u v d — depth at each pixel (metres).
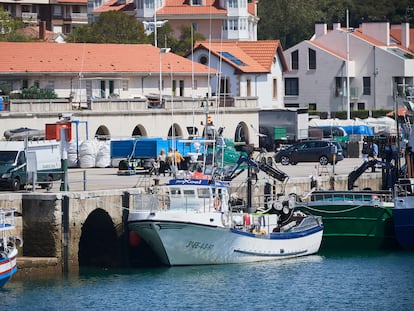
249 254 139.50
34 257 130.62
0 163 145.12
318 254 148.75
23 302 120.88
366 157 183.00
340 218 150.88
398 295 127.88
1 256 122.31
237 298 124.94
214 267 137.62
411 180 152.38
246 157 150.75
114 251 136.38
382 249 152.00
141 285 128.50
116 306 120.56
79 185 150.62
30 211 131.00
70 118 163.12
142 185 150.50
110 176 168.88
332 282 133.00
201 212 134.75
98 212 136.50
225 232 136.12
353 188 166.38
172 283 129.88
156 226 133.62
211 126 150.12
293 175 176.38
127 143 186.50
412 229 148.88
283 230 143.88
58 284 127.94
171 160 162.12
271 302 124.12
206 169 146.62
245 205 149.50
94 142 189.62
